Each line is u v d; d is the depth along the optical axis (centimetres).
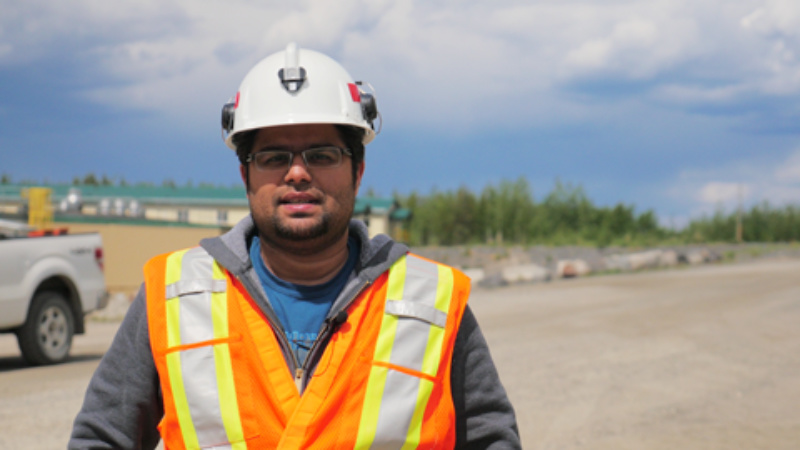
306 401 174
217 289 183
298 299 189
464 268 2684
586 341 985
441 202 5694
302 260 188
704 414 596
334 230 187
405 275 192
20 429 521
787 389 691
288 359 181
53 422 542
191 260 189
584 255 3058
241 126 194
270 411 174
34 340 800
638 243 4662
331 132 192
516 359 845
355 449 174
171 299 183
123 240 2016
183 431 174
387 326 185
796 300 1488
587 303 1560
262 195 188
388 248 195
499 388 196
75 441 179
